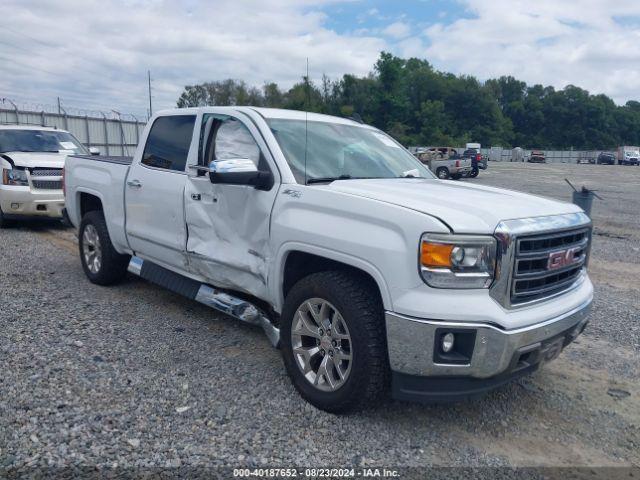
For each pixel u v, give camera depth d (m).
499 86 136.12
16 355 4.36
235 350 4.68
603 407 3.99
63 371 4.12
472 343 3.11
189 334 5.02
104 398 3.75
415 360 3.15
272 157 4.12
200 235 4.67
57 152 11.23
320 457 3.20
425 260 3.11
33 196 10.01
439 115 97.81
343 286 3.46
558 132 131.38
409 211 3.23
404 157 5.13
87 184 6.34
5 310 5.44
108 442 3.24
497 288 3.17
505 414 3.83
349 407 3.51
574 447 3.46
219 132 4.67
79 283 6.56
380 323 3.39
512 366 3.24
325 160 4.34
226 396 3.85
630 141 137.00
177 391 3.89
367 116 80.31
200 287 4.89
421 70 113.31
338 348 3.57
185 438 3.31
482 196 3.81
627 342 5.27
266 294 4.13
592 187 25.03
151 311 5.61
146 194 5.29
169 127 5.30
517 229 3.22
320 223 3.62
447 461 3.23
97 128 28.00
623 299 6.75
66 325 5.09
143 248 5.49
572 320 3.57
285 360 3.90
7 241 9.17
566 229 3.52
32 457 3.06
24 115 24.31
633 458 3.37
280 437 3.37
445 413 3.79
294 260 3.99
